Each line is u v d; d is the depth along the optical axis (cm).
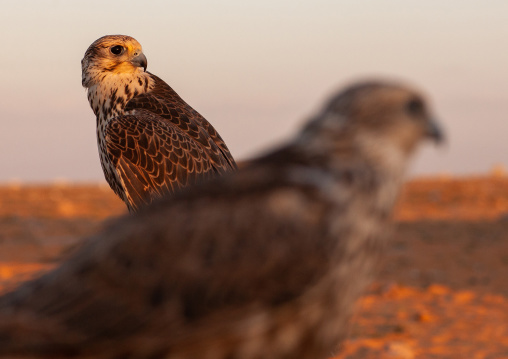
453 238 3328
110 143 1548
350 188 671
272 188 684
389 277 2611
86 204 4197
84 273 699
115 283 689
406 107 672
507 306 2258
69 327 688
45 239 3198
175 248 683
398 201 701
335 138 678
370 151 672
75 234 3341
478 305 2258
